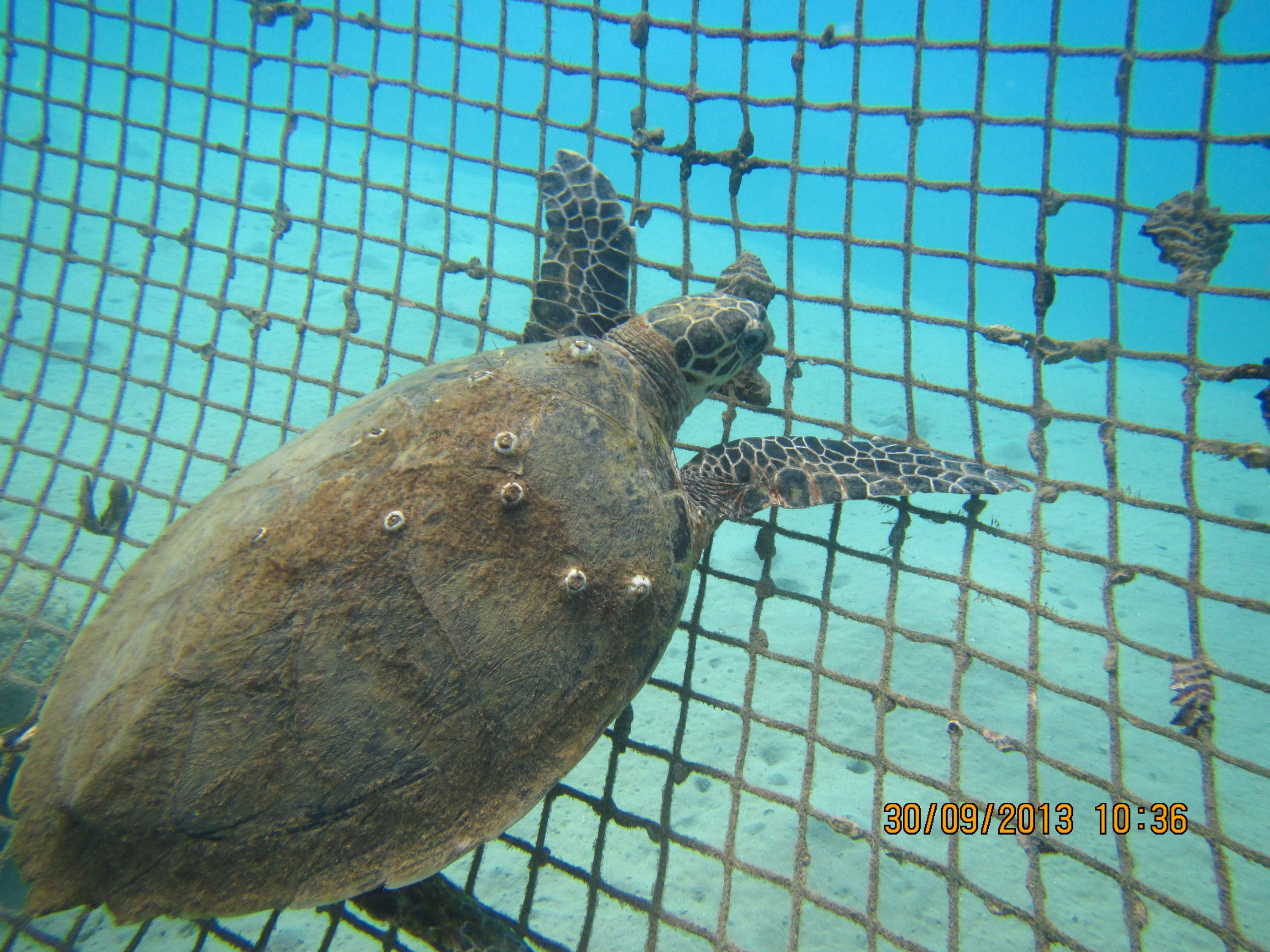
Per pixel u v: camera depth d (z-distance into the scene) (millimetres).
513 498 625
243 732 565
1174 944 1110
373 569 596
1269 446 683
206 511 694
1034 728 722
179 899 555
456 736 598
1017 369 4023
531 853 794
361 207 984
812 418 868
